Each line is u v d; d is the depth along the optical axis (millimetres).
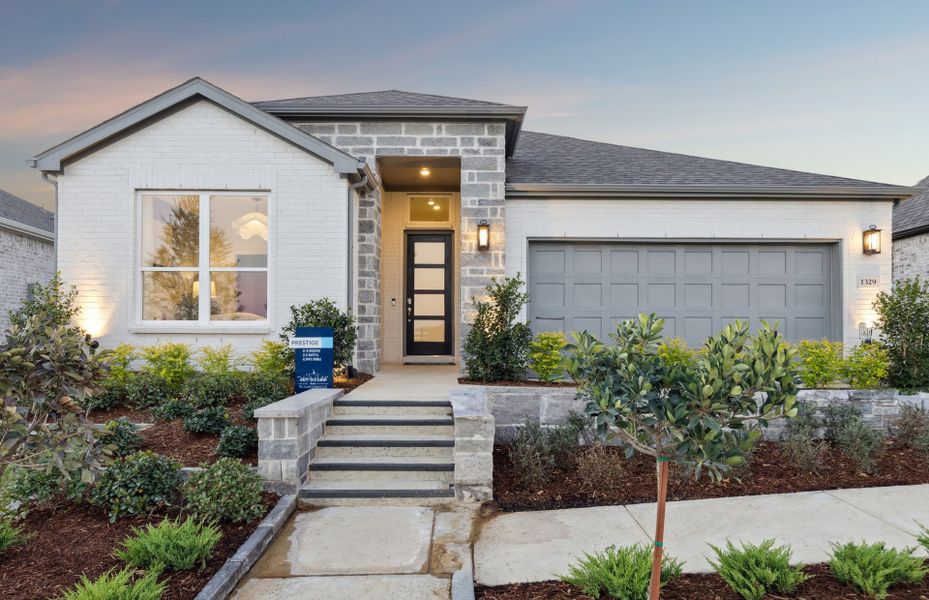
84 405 5750
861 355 7207
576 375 2639
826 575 3225
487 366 7605
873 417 6820
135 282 7930
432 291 11148
